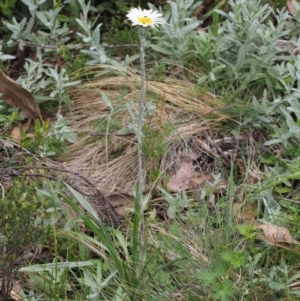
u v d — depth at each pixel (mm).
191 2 4191
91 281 2883
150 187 3584
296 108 3684
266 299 2955
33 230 2824
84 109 4117
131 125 3623
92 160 3805
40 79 4270
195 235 3248
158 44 4281
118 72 4238
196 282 2988
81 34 4137
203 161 3791
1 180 3453
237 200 3473
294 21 4559
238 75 4133
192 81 4266
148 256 3088
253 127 3945
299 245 3168
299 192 3574
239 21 4168
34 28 4477
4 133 3875
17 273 2943
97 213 3398
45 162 3629
